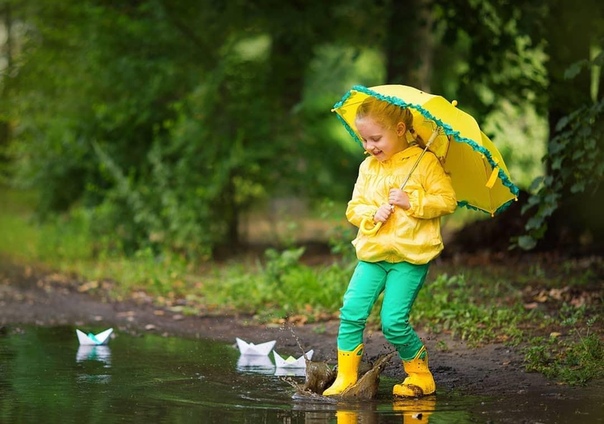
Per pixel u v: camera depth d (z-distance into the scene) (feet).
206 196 49.93
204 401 21.22
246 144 53.31
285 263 38.42
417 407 20.68
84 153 55.42
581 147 31.58
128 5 55.77
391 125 21.57
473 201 23.39
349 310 21.81
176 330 32.48
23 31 59.67
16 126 61.77
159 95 53.47
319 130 57.00
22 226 62.34
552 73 42.47
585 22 40.70
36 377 23.94
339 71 66.44
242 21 52.75
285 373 24.84
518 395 21.83
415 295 21.91
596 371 23.61
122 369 25.21
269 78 55.01
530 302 32.71
